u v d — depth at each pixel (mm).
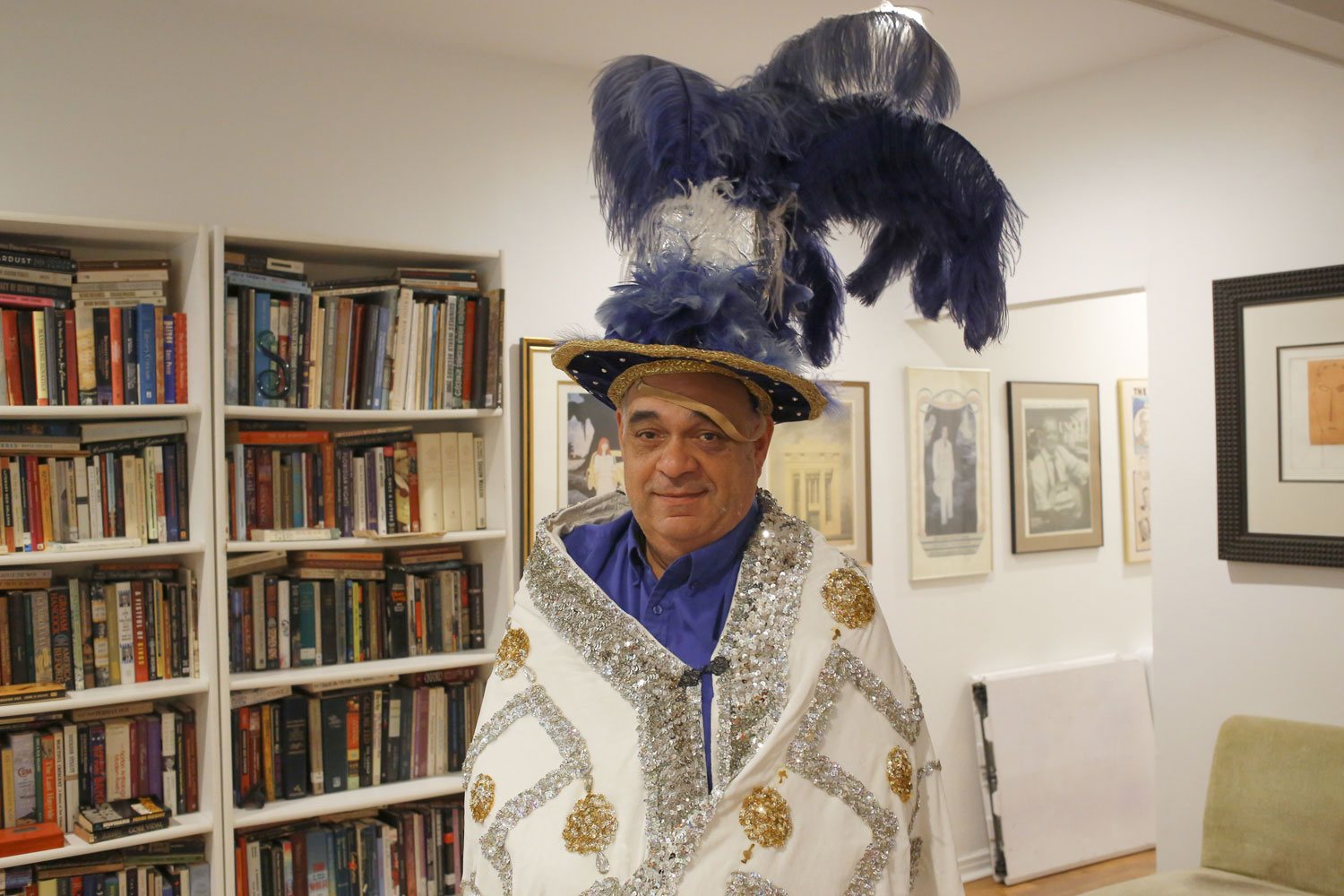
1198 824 3445
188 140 3057
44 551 2656
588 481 3615
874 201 1402
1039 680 4605
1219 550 3369
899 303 4453
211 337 2785
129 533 2777
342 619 3043
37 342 2674
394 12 3172
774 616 1219
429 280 3158
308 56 3234
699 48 3475
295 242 2916
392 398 3092
